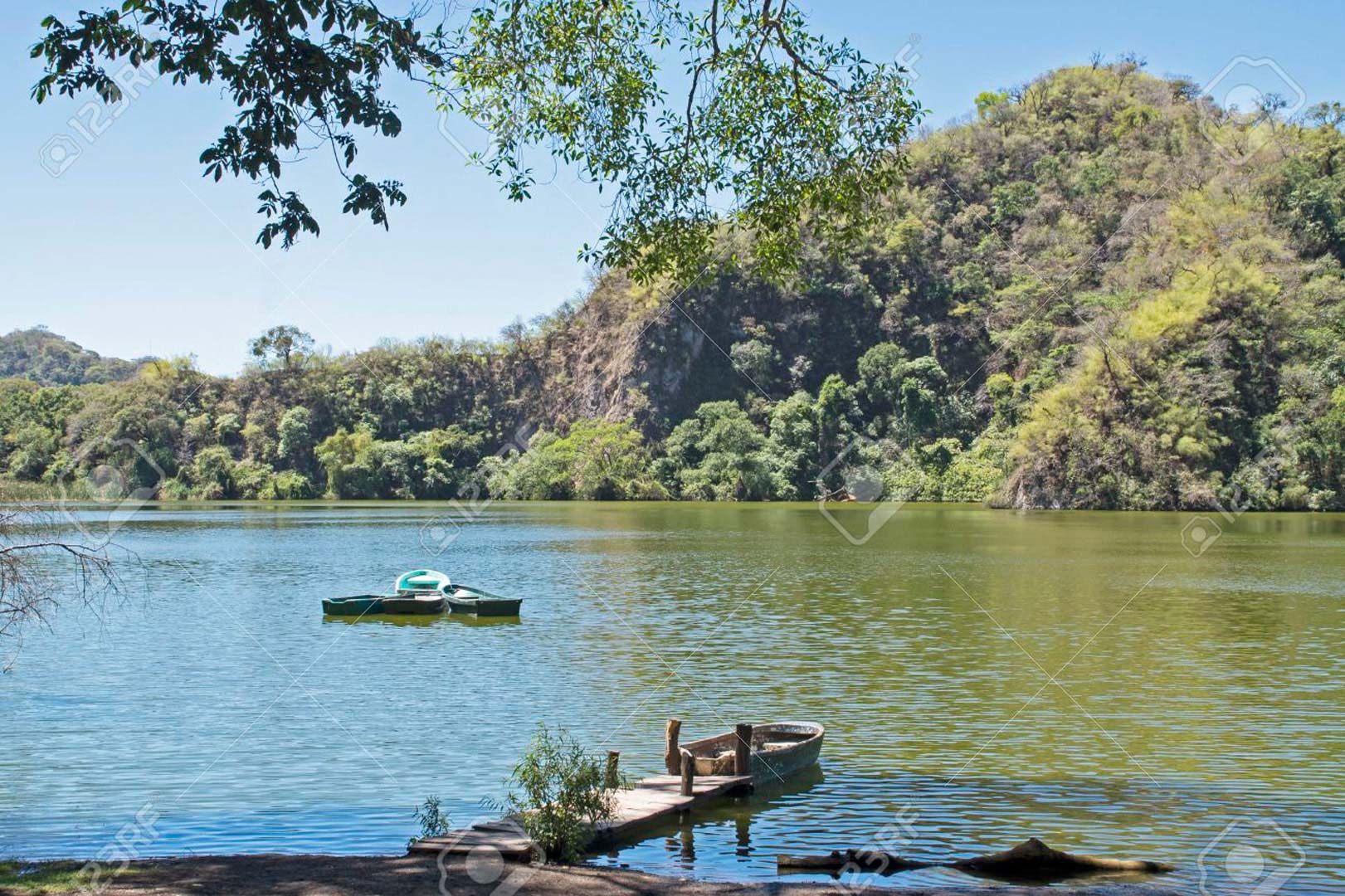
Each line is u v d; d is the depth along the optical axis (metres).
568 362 189.25
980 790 17.78
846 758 19.86
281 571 59.22
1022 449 121.94
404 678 28.23
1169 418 113.31
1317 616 39.19
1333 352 119.00
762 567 60.03
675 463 164.50
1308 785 17.98
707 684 27.05
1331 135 160.62
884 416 160.12
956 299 181.38
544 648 33.09
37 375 188.50
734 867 14.30
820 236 22.22
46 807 17.03
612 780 16.30
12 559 20.17
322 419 168.50
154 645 33.91
